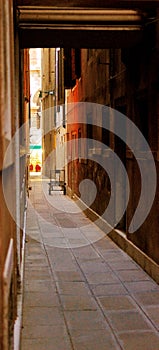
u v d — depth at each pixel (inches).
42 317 223.8
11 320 123.6
